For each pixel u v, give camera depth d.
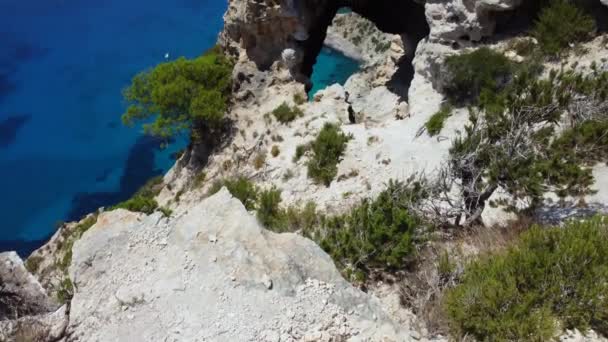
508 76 29.89
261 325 12.66
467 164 19.73
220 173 37.50
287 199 29.06
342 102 37.84
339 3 48.38
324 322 12.77
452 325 13.06
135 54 66.06
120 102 60.81
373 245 17.53
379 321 13.06
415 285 15.71
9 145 56.91
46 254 37.12
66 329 13.22
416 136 30.48
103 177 54.00
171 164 54.69
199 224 14.66
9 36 67.38
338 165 30.02
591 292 12.71
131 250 14.34
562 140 19.05
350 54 62.28
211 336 12.53
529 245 14.53
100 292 13.72
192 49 66.56
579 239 13.79
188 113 38.88
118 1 71.69
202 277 13.55
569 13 29.44
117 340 12.73
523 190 18.89
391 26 49.53
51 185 53.41
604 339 12.60
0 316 14.84
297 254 14.14
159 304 13.22
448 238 18.81
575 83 19.88
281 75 40.78
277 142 35.72
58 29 68.44
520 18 31.77
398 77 47.44
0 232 49.81
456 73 31.09
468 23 31.41
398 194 20.53
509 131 19.42
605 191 20.12
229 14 40.97
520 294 12.97
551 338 12.19
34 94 61.81
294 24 39.66
